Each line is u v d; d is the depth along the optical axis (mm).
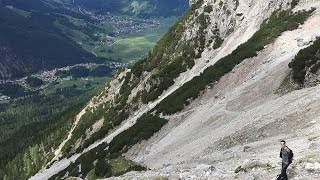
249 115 52531
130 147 74188
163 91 101375
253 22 92625
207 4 111062
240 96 62250
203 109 68938
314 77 51781
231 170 31984
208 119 62562
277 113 46375
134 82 122000
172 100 81000
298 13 77000
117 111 114875
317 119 39688
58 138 172875
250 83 64625
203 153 49188
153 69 115438
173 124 71562
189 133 62688
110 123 112000
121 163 65438
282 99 50906
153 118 77812
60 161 127000
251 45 77562
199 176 30484
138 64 126188
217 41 99438
